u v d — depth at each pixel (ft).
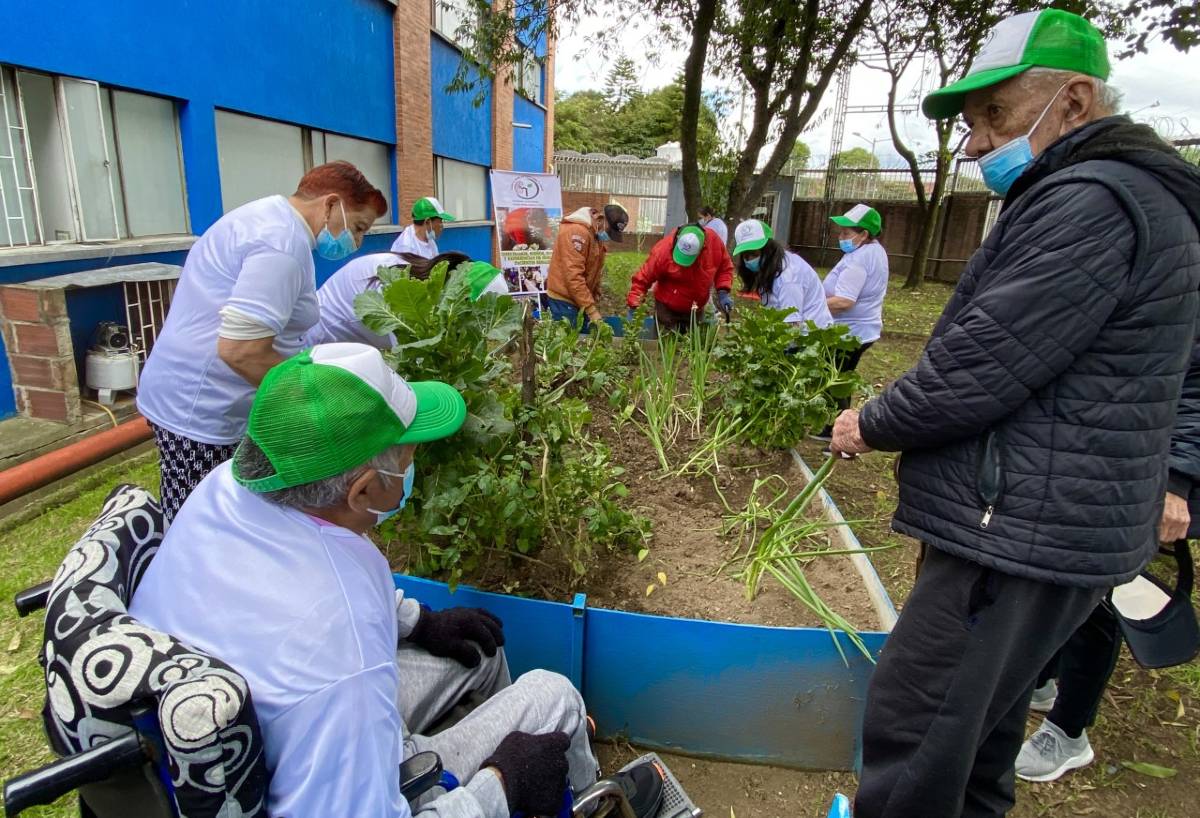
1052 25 5.33
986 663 5.42
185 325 7.96
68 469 13.20
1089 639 7.32
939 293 51.16
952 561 5.59
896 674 5.87
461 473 7.43
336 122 27.12
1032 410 5.11
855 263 16.14
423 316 7.18
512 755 4.74
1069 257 4.76
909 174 60.95
